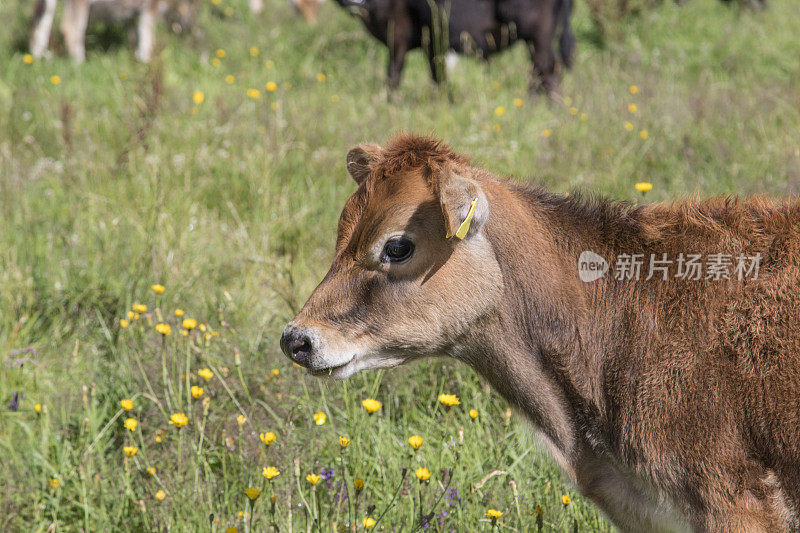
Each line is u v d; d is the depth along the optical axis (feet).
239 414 24.35
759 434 15.80
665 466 16.42
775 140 39.91
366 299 17.25
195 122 47.42
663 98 48.01
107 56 69.67
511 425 24.14
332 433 23.58
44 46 69.97
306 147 43.73
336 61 65.92
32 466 22.97
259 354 26.66
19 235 35.04
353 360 17.46
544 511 20.84
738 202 17.76
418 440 19.10
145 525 20.47
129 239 34.17
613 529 20.61
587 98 50.85
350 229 17.58
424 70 66.54
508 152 41.63
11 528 21.58
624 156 40.11
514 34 58.75
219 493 22.07
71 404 25.48
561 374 17.49
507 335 17.56
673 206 17.89
